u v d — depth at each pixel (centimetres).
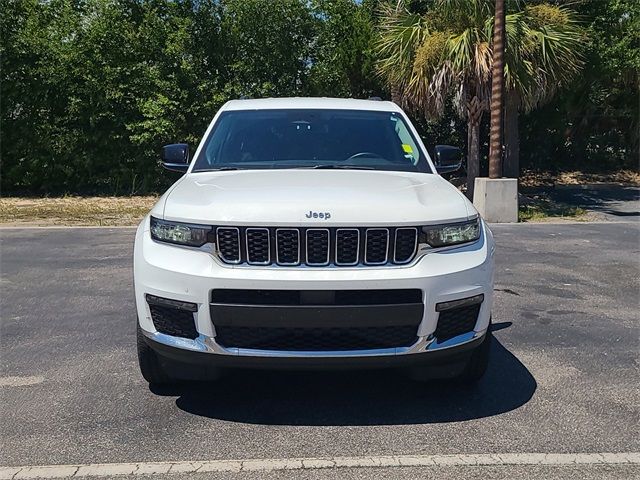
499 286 738
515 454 354
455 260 378
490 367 485
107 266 830
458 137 1884
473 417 401
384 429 384
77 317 607
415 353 369
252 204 372
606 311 638
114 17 1622
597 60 1778
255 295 360
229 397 428
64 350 515
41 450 354
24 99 1612
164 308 376
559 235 1103
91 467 337
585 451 358
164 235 382
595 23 1800
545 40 1358
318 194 386
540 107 1845
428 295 365
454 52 1344
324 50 1741
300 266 362
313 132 521
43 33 1616
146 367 419
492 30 1334
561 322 600
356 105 564
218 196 390
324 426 387
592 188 1856
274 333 361
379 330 365
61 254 910
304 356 361
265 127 525
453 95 1448
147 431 378
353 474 331
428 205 387
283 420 395
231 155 501
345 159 496
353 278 358
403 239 370
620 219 1373
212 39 1681
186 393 433
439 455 352
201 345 366
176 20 1634
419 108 1484
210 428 383
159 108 1587
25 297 679
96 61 1611
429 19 1455
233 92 1652
